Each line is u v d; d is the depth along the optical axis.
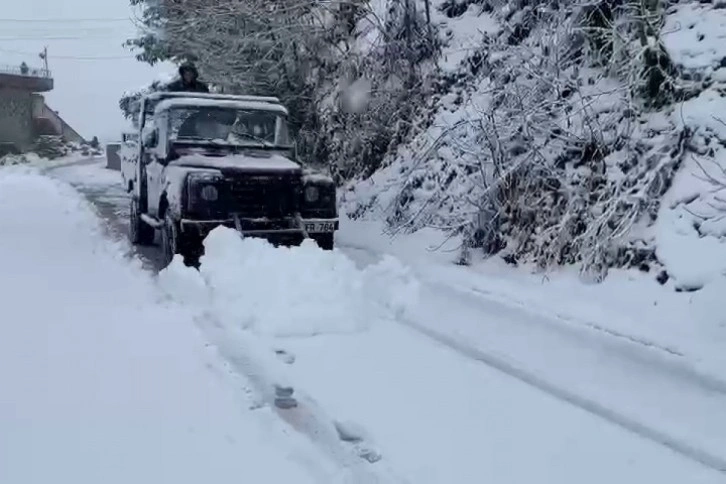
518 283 8.50
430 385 5.78
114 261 9.88
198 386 5.45
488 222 9.94
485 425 5.07
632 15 9.00
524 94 9.82
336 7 16.62
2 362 5.75
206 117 10.79
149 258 10.95
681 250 7.44
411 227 11.56
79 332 6.57
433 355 6.52
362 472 4.31
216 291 7.74
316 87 16.95
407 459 4.54
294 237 9.75
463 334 7.09
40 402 5.04
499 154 9.70
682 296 7.07
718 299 6.70
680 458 4.66
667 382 5.75
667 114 8.59
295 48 17.11
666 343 6.21
